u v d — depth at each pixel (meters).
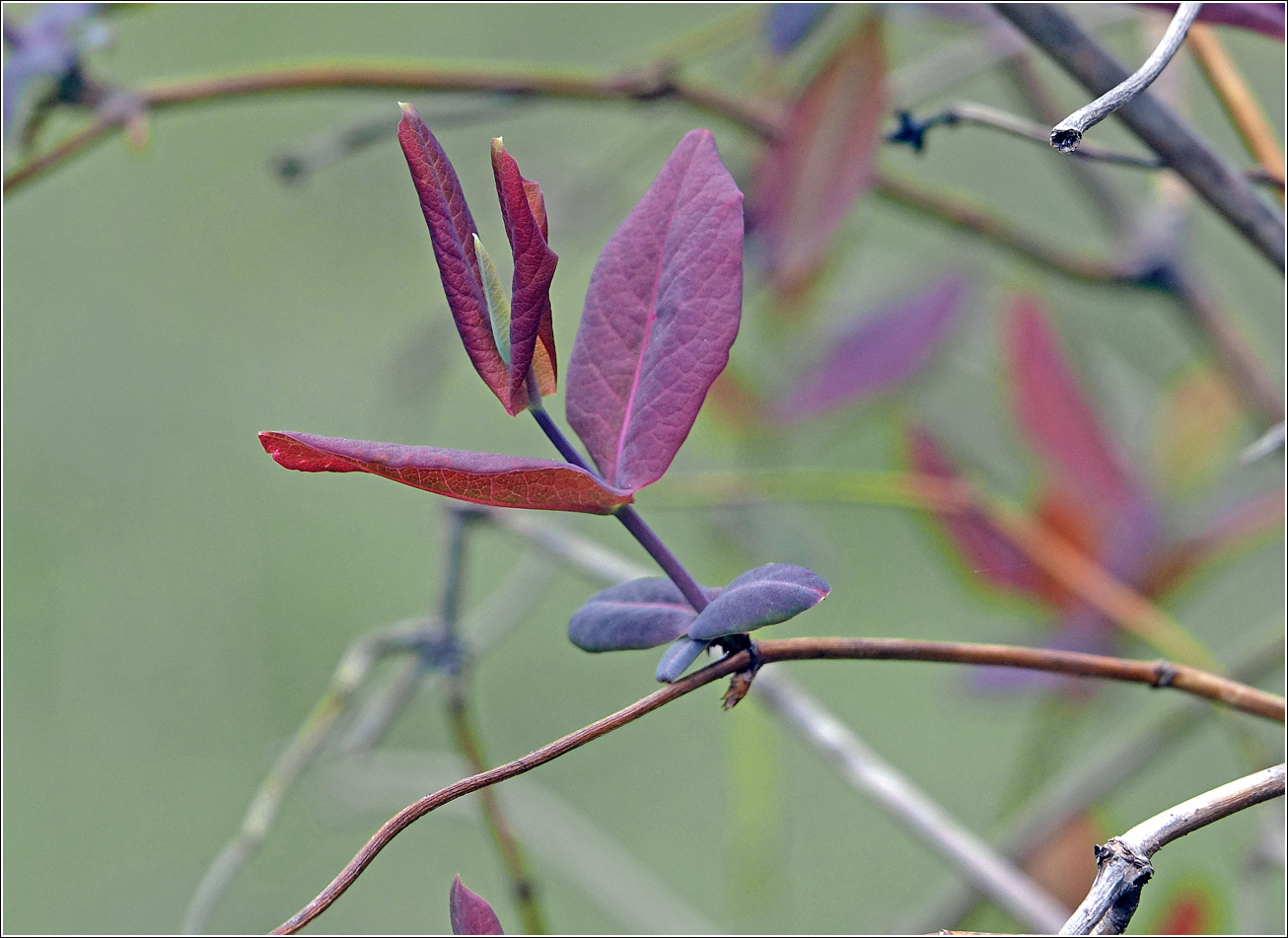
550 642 1.69
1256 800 0.64
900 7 0.86
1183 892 0.74
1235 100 0.72
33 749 1.62
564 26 1.46
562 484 0.64
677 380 0.65
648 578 0.66
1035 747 0.92
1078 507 0.93
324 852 1.49
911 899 1.34
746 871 0.98
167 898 1.45
